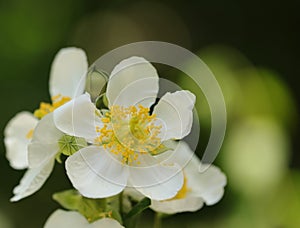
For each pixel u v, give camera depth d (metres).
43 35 0.97
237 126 0.66
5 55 0.93
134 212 0.45
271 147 0.65
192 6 1.06
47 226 0.45
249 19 1.03
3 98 0.90
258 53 1.02
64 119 0.43
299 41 1.01
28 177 0.46
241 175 0.64
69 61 0.49
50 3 0.98
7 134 0.50
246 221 0.64
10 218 0.83
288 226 0.64
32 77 0.93
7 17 0.95
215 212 0.71
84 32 1.01
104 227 0.44
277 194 0.65
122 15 1.06
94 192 0.43
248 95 0.66
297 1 1.01
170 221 0.73
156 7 1.08
